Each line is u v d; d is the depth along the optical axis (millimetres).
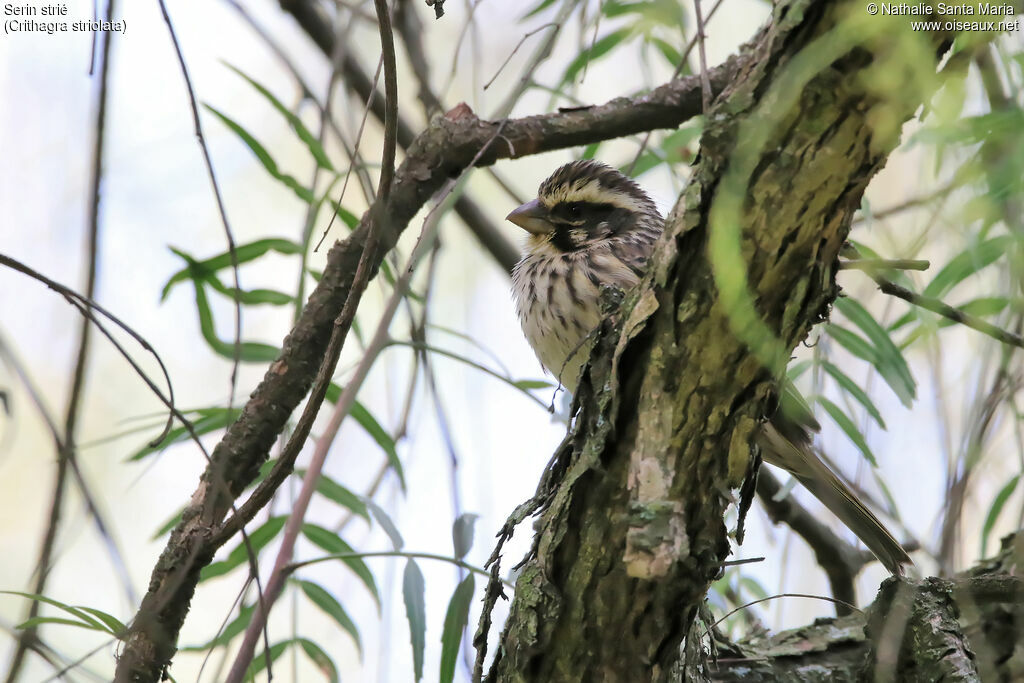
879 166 3791
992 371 5227
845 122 3684
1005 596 5949
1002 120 4262
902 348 6320
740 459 4375
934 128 4004
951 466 5180
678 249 4102
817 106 3682
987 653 5828
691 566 4418
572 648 4715
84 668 5277
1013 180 4070
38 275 5016
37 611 5637
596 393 4617
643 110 6871
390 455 6516
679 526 4320
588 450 4492
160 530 6520
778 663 6262
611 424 4402
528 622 4730
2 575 9547
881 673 5383
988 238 5195
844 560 7871
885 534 6863
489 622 5188
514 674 4855
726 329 4121
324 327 6316
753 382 4219
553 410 5676
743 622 7457
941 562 5148
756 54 3889
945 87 3832
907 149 4230
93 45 5836
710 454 4348
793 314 4062
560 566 4629
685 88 6930
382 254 6207
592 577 4566
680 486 4371
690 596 4488
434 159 6598
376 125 9703
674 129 7070
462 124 6633
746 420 4301
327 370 5188
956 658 5488
